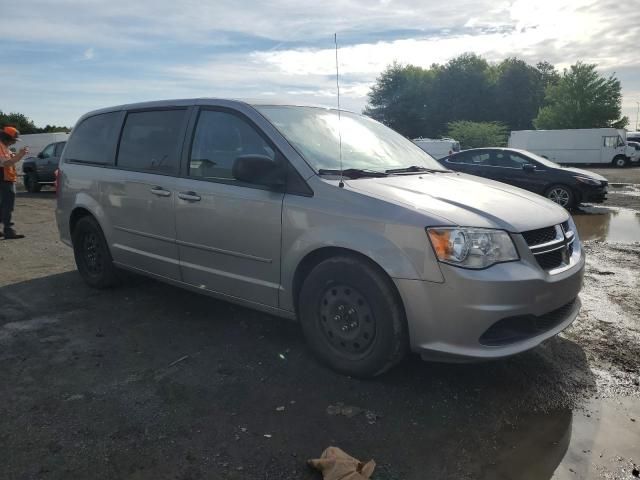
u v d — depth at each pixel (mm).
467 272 2852
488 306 2854
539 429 2834
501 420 2914
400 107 80562
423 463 2547
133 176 4543
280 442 2699
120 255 4848
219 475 2451
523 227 3051
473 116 78375
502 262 2938
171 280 4391
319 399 3115
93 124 5273
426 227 2920
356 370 3271
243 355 3734
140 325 4336
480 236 2906
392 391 3203
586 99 56781
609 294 5191
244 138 3801
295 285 3490
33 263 6602
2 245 7840
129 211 4621
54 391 3230
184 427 2836
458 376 3395
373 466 2443
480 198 3322
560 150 33875
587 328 4258
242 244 3701
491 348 2930
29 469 2490
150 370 3512
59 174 5547
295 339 4012
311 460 2480
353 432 2789
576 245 3557
